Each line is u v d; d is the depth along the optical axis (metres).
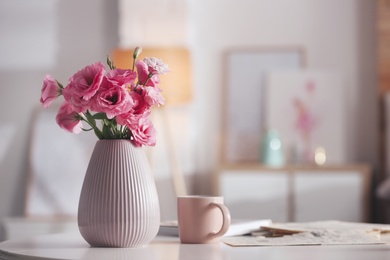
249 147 4.65
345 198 4.21
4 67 4.79
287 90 4.61
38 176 4.51
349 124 4.60
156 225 1.42
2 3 4.80
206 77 4.71
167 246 1.42
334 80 4.59
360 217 4.20
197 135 4.69
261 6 4.69
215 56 4.71
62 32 4.77
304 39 4.66
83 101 1.37
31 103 4.75
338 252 1.28
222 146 4.68
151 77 1.46
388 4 4.50
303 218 4.24
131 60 4.11
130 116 1.39
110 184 1.38
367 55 4.59
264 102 4.65
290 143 4.57
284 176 4.27
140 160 1.42
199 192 4.68
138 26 4.50
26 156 4.72
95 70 1.38
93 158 1.42
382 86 4.50
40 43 4.78
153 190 1.42
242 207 4.29
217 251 1.31
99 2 4.73
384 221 4.40
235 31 4.70
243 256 1.23
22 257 1.26
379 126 4.47
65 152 4.54
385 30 4.50
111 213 1.37
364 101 4.59
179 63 4.15
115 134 1.44
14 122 4.75
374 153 4.57
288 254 1.25
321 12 4.64
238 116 4.68
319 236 1.51
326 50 4.64
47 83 1.42
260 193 4.28
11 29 4.79
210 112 4.70
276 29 4.68
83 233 1.40
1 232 4.67
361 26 4.60
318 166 4.25
